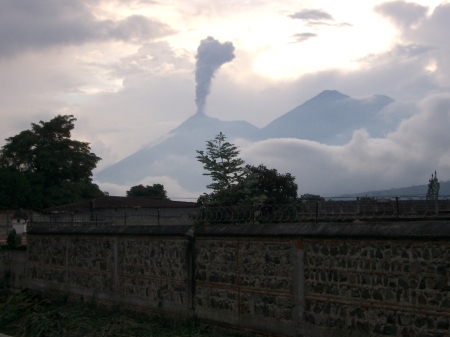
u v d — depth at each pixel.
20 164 61.69
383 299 10.69
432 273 9.95
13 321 18.19
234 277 13.87
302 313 12.16
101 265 18.77
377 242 10.83
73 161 63.28
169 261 15.92
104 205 47.75
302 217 14.84
